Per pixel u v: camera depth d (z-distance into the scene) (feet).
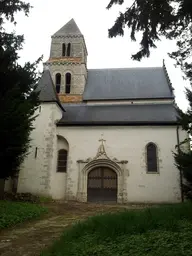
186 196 54.85
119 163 67.36
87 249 20.68
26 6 37.14
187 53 31.81
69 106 84.17
